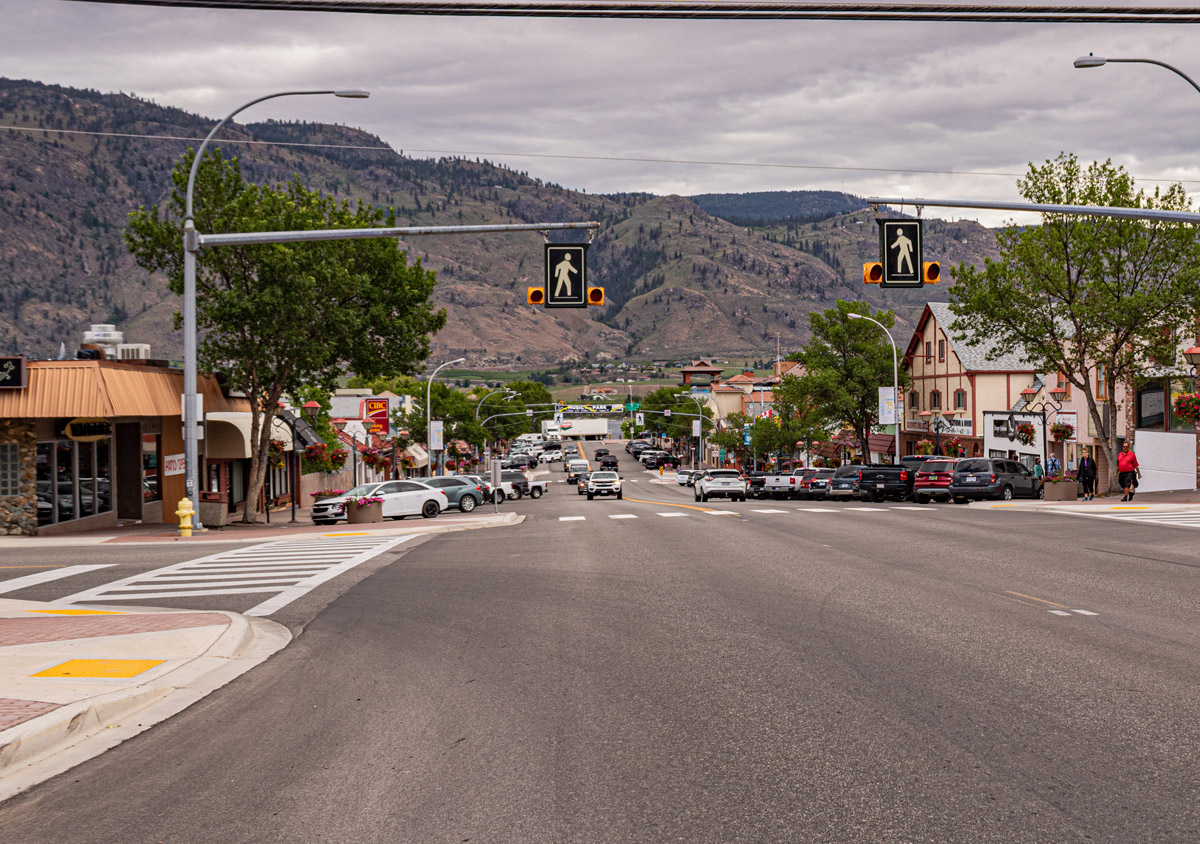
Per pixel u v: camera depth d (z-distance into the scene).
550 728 7.30
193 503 27.27
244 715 8.06
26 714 7.59
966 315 38.94
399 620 12.45
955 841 5.02
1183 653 9.31
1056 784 5.80
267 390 37.28
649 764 6.38
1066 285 36.09
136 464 34.06
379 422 40.81
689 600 13.11
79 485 30.69
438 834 5.30
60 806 5.95
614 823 5.38
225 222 32.91
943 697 7.82
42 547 24.08
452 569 17.55
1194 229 33.91
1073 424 37.34
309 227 32.78
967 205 20.80
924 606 12.20
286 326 33.81
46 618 12.83
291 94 24.70
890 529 24.00
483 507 48.22
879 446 72.69
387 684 8.99
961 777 5.96
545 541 22.73
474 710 7.91
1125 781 5.82
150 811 5.81
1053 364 37.62
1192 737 6.65
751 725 7.18
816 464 75.25
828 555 18.17
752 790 5.84
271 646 11.12
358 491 37.78
